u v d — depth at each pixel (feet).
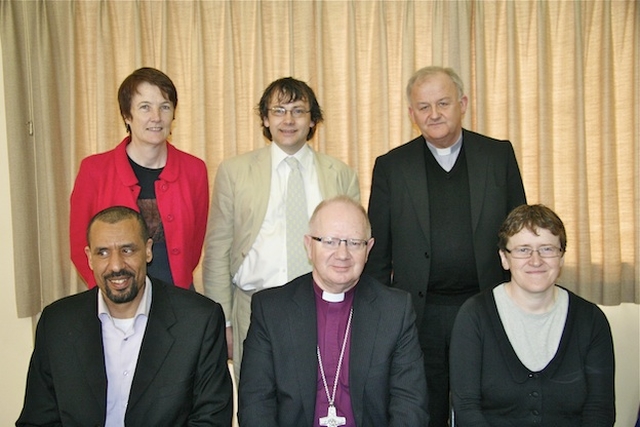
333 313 5.99
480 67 9.99
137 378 5.64
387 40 10.16
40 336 5.83
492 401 6.17
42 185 10.05
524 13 10.12
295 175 7.61
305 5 10.09
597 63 10.12
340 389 5.83
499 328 6.19
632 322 10.49
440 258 7.36
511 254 6.12
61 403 5.57
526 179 10.30
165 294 6.06
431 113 7.18
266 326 5.97
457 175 7.52
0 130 10.09
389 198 7.77
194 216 7.72
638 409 10.33
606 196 10.14
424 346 7.57
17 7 9.74
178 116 10.32
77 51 10.03
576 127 10.08
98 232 5.56
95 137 10.28
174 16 10.13
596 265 10.34
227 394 5.94
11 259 10.34
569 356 6.08
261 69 10.14
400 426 5.61
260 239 7.57
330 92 10.28
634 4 10.10
